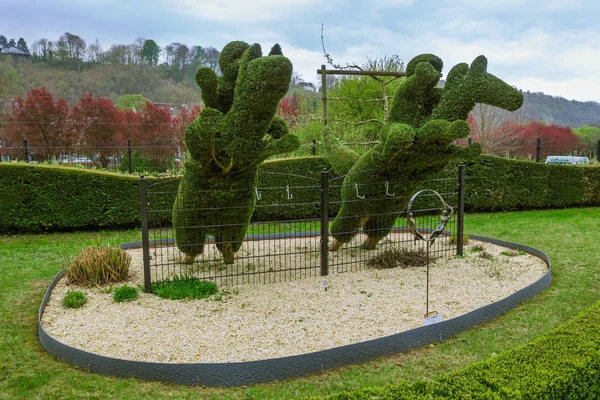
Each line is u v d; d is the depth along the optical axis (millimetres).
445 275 5891
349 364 3605
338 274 5973
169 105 29828
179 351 3756
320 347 3822
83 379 3426
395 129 5422
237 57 5523
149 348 3814
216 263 6594
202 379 3332
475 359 3664
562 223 9984
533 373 2674
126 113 23641
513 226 9781
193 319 4430
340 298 5020
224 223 5891
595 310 3725
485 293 5188
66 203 9680
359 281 5645
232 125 5090
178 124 22844
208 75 5094
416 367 3553
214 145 4984
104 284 5555
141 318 4465
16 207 9430
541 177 12609
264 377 3369
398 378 3387
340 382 3346
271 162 10852
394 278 5766
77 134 21406
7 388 3307
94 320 4430
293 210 11148
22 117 20672
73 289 5387
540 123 28703
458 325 4180
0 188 9352
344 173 7254
